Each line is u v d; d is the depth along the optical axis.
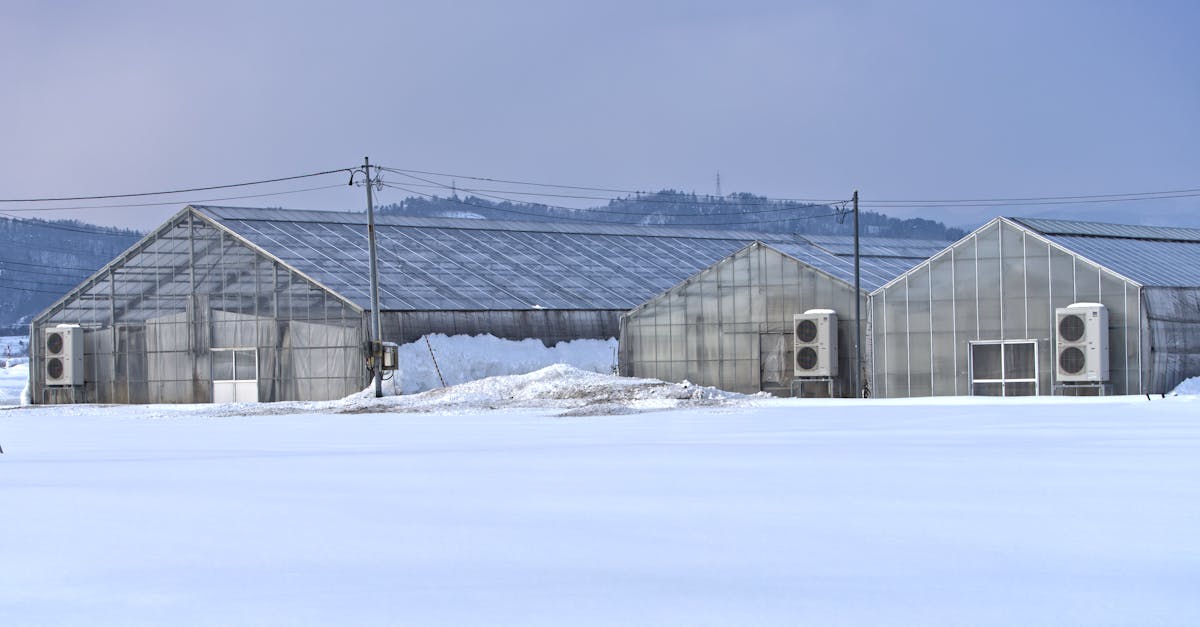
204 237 68.94
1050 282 53.41
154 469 23.08
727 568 11.77
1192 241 66.00
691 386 53.31
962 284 55.34
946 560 11.97
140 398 70.25
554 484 18.84
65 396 71.94
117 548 13.47
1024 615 9.72
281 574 11.84
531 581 11.31
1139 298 51.09
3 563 12.66
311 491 18.53
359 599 10.66
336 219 77.69
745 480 18.92
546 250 83.06
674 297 64.62
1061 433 28.70
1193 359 53.81
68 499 18.00
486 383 56.81
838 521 14.48
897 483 18.19
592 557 12.45
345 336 64.38
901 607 10.05
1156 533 13.34
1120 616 9.65
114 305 71.12
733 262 63.34
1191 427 30.34
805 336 59.19
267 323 66.56
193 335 68.62
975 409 41.50
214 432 36.69
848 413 40.19
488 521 14.95
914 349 56.28
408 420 42.00
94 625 9.88
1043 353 53.50
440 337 67.00
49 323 73.06
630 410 43.91
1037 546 12.63
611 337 74.50
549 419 40.47
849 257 67.88
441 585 11.20
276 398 66.06
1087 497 16.25
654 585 11.05
